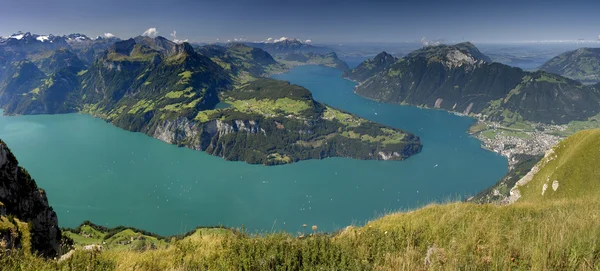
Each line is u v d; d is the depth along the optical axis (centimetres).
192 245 1416
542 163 8475
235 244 1247
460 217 1494
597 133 7744
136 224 15262
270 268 1105
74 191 18550
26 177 2927
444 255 994
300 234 1397
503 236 1164
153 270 1245
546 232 1097
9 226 1998
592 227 1128
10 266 1187
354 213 16838
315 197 19225
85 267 1213
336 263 1058
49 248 2444
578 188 6981
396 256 1055
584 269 860
